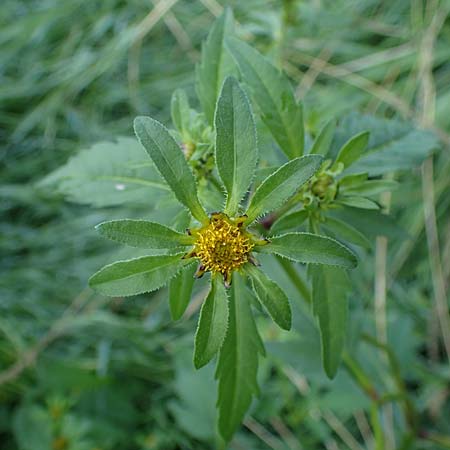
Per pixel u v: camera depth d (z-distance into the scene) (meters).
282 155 0.18
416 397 0.32
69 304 0.38
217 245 0.14
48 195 0.39
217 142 0.14
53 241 0.39
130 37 0.41
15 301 0.38
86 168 0.19
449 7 0.37
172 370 0.35
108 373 0.35
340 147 0.19
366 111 0.37
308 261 0.14
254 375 0.17
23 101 0.43
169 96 0.41
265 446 0.33
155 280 0.14
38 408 0.32
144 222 0.14
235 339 0.17
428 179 0.35
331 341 0.17
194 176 0.15
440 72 0.38
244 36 0.36
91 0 0.44
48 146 0.41
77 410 0.33
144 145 0.14
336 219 0.17
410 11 0.39
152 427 0.34
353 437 0.32
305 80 0.38
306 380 0.32
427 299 0.35
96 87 0.42
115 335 0.36
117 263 0.14
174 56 0.42
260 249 0.14
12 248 0.39
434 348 0.34
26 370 0.35
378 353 0.30
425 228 0.36
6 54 0.43
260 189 0.14
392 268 0.35
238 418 0.17
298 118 0.17
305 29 0.39
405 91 0.37
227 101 0.14
